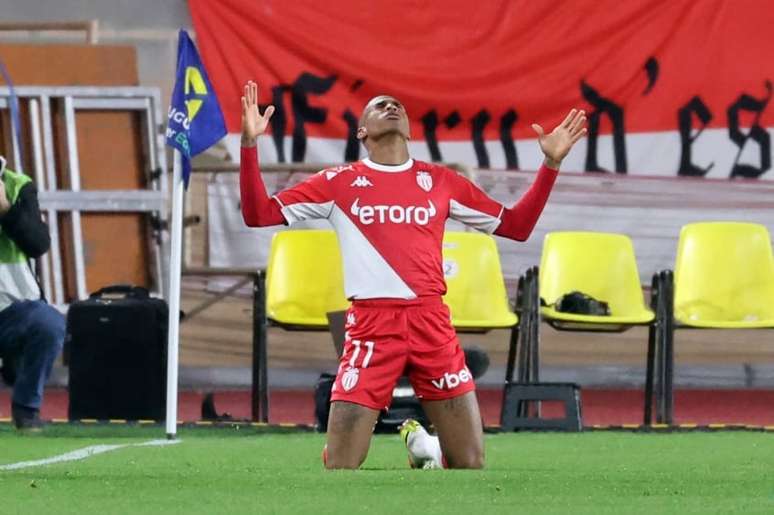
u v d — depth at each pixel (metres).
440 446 18.34
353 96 35.25
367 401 18.00
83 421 28.55
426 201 18.45
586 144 35.28
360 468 18.38
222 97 35.16
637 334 35.94
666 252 35.28
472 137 35.28
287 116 35.16
